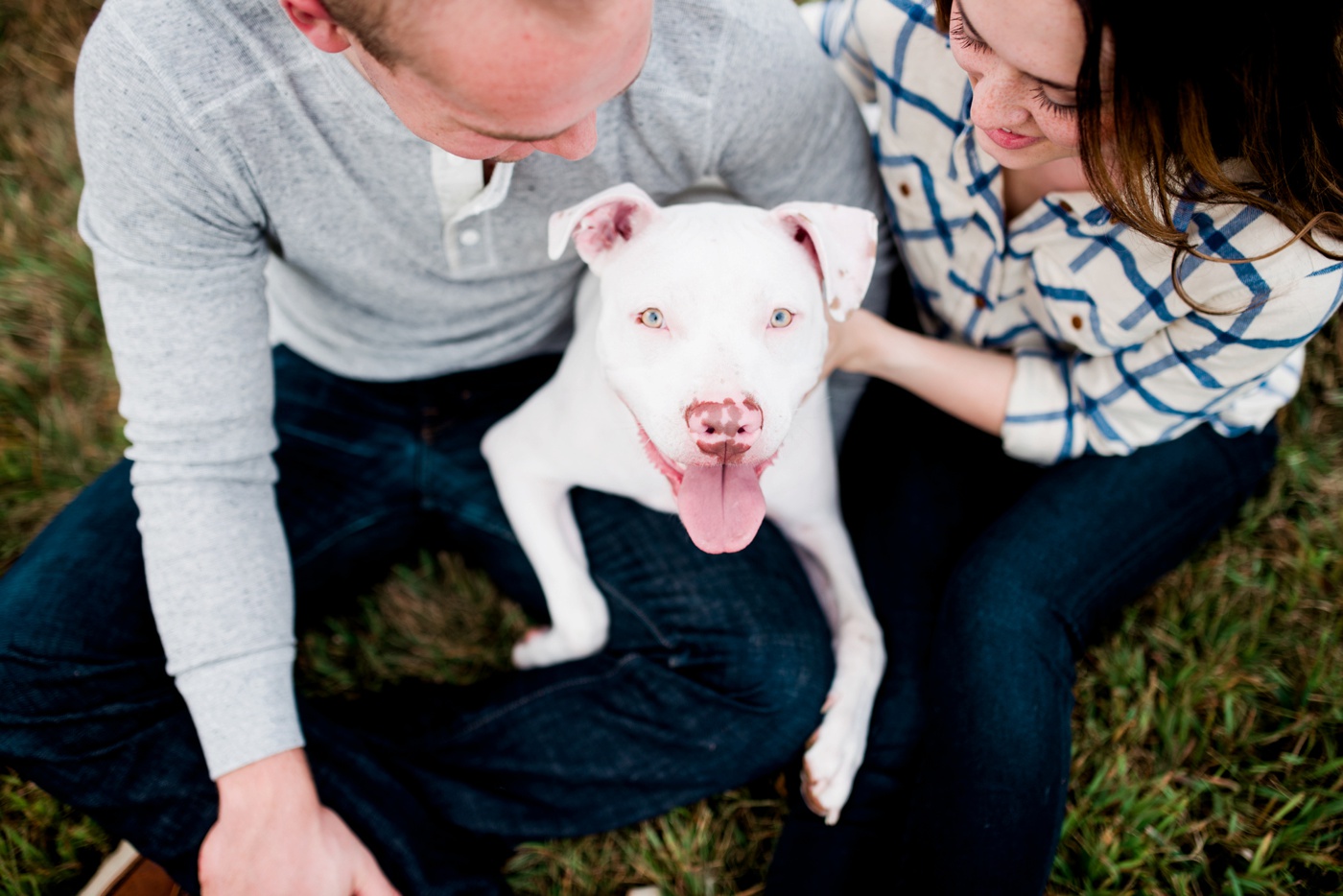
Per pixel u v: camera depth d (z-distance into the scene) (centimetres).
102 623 158
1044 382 174
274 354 190
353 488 183
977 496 196
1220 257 140
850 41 177
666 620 175
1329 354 230
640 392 137
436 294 160
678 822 189
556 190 151
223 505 150
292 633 158
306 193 140
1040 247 161
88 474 224
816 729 171
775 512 181
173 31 122
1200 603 208
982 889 151
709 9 138
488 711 178
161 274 138
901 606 186
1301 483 219
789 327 140
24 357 234
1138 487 173
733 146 156
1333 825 183
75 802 154
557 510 179
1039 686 159
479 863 172
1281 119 118
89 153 131
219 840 149
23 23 274
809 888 166
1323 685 196
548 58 94
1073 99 118
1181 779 190
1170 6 106
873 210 182
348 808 161
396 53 96
